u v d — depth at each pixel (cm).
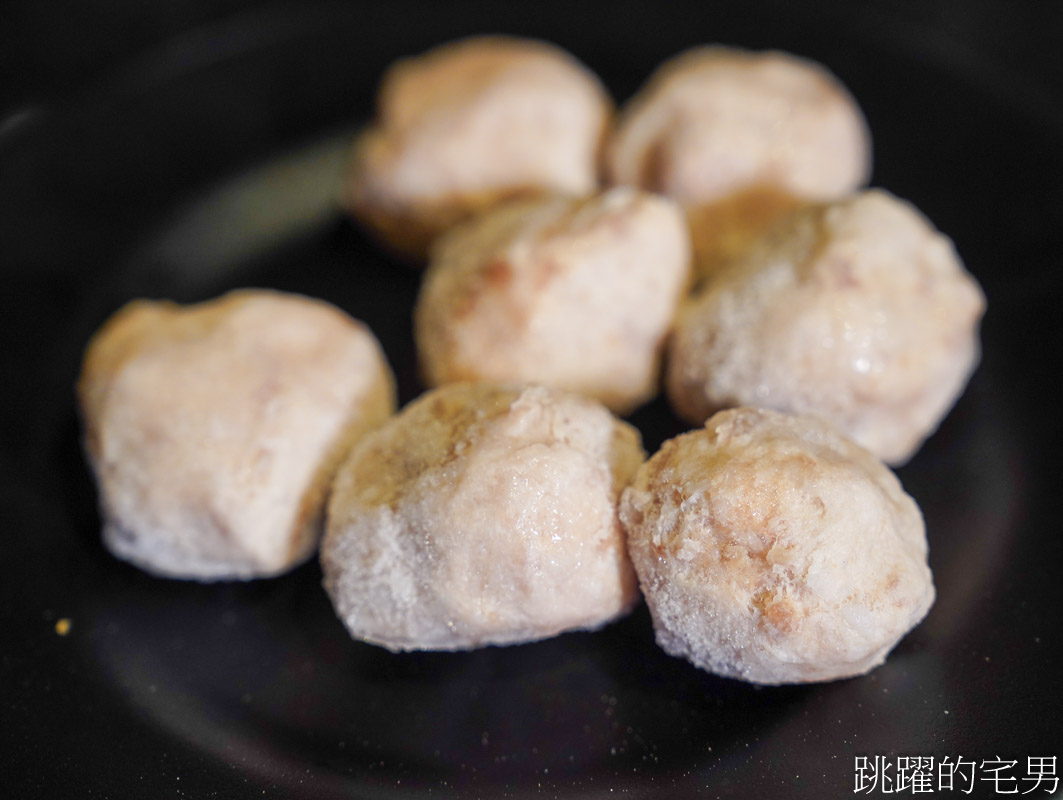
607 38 22
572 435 15
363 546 15
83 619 16
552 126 19
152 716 15
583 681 16
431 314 17
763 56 20
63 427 18
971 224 19
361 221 20
